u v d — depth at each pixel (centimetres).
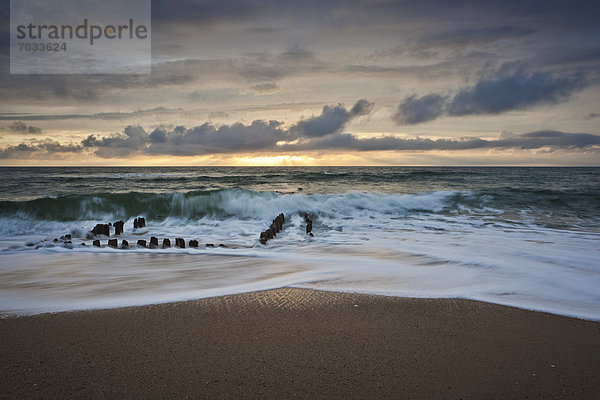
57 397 237
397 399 240
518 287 482
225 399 237
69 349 303
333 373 270
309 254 721
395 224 1158
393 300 426
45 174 4822
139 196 1397
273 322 360
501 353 305
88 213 1346
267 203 1423
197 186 2742
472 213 1400
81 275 554
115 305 407
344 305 409
